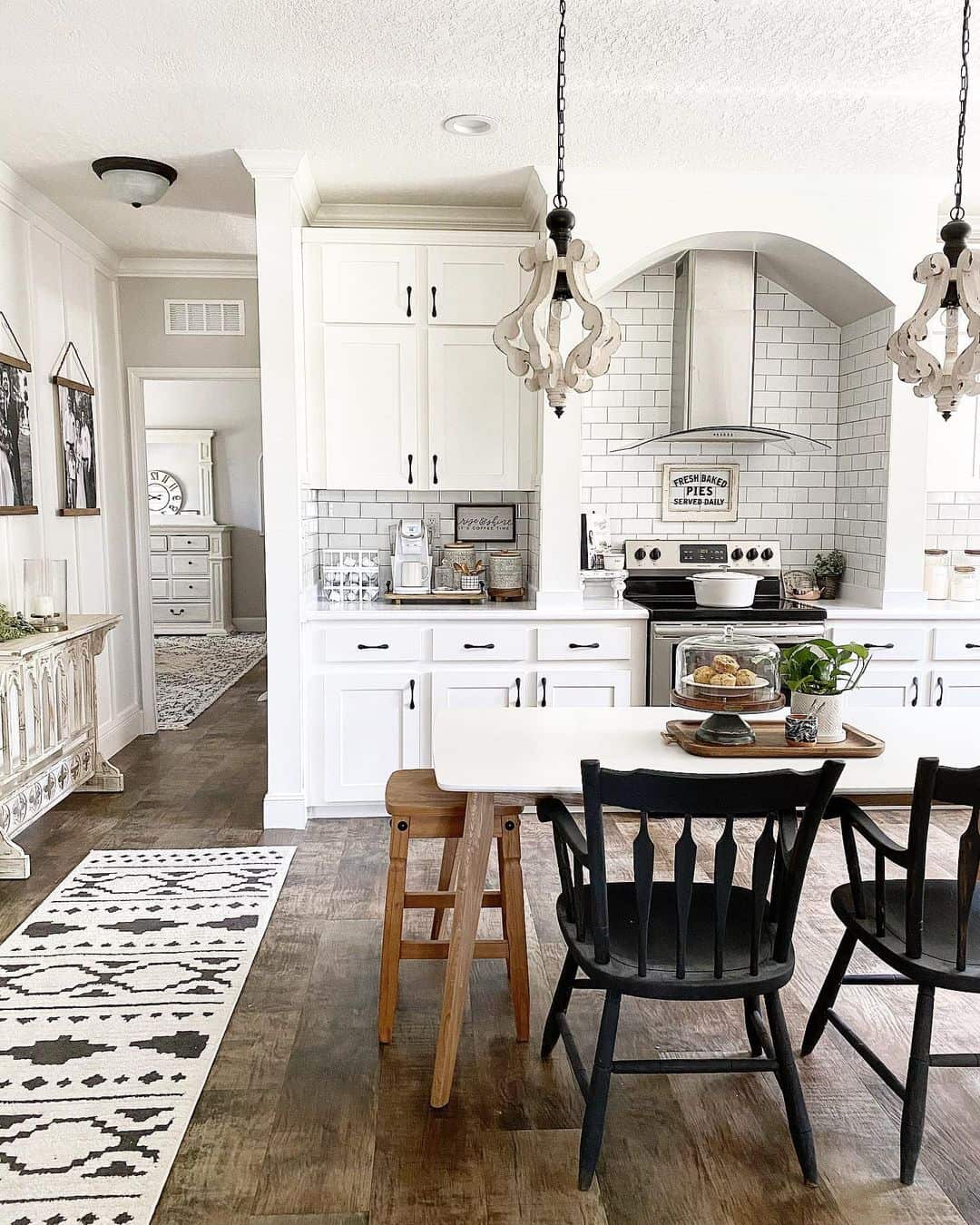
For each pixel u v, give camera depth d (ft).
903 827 13.34
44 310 14.26
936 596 15.16
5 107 10.75
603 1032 6.28
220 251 17.43
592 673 13.66
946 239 7.73
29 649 11.56
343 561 14.69
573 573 13.73
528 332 7.24
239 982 8.98
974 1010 8.54
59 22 8.80
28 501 13.33
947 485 14.58
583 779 5.93
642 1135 6.87
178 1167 6.47
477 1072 7.61
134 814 13.91
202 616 33.50
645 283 15.25
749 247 14.07
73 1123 6.90
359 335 13.58
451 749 7.82
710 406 14.55
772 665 7.79
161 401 33.94
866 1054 7.06
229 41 9.22
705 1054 7.83
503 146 11.93
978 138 11.69
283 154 12.09
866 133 11.51
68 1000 8.63
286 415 12.66
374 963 9.41
